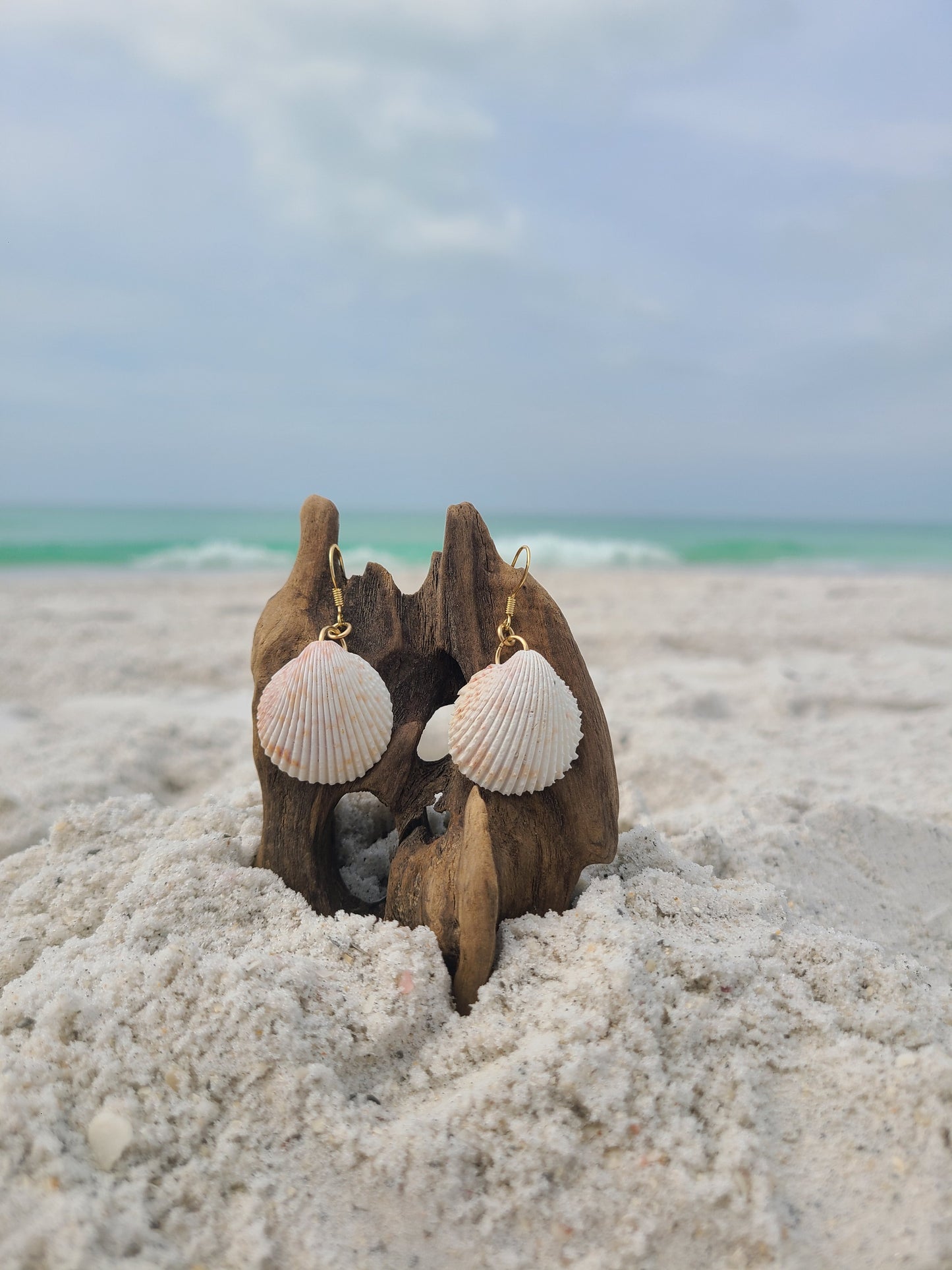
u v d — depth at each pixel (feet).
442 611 0.62
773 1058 0.49
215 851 0.63
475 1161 0.44
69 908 0.62
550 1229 0.43
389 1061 0.50
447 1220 0.43
